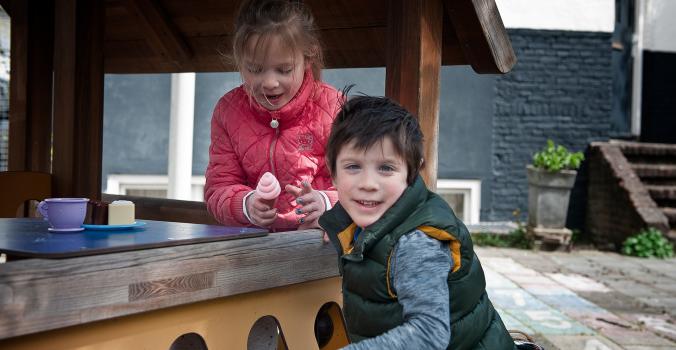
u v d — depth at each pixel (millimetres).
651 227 6605
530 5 7348
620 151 7332
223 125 2145
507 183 7402
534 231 6750
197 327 1476
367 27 2418
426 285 1316
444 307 1305
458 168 7328
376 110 1421
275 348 2014
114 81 6723
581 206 7562
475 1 1978
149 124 6801
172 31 3061
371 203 1404
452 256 1397
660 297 4742
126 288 1287
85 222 1574
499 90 7355
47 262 1166
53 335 1203
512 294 4723
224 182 2113
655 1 8297
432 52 1990
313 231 1759
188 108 5047
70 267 1194
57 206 1505
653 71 8344
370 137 1381
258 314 1631
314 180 2094
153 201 3188
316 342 1799
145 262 1322
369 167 1398
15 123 2936
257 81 1889
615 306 4434
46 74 2975
